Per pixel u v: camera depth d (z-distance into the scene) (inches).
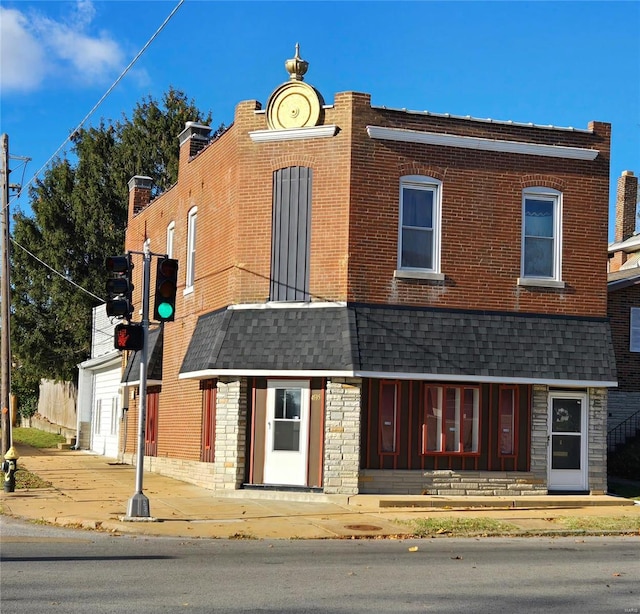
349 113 826.2
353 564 500.1
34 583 418.0
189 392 984.9
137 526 644.1
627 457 1017.5
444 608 379.2
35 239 1910.7
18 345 1883.6
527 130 869.8
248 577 447.5
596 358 858.8
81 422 1567.4
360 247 819.4
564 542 629.0
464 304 840.9
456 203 846.5
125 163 1948.8
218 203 923.4
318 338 807.7
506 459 845.2
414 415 826.2
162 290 682.2
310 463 816.9
